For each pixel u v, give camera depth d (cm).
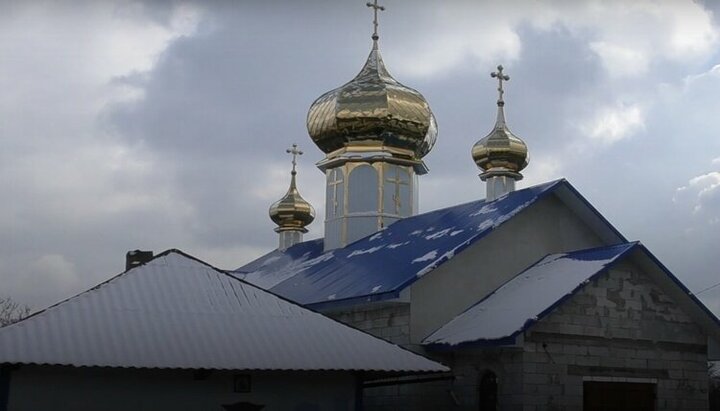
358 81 4122
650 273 2731
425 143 4106
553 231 3075
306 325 2155
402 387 2733
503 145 4325
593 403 2559
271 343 2039
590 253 2822
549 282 2728
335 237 4028
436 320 2786
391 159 4003
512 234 2986
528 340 2495
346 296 2898
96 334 1922
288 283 3509
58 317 1967
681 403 2711
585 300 2611
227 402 2050
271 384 2094
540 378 2488
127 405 1969
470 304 2848
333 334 2147
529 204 2970
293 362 1984
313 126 4178
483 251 2917
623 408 2611
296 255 4300
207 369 1892
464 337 2605
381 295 2742
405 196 4041
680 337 2756
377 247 3422
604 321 2623
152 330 1978
